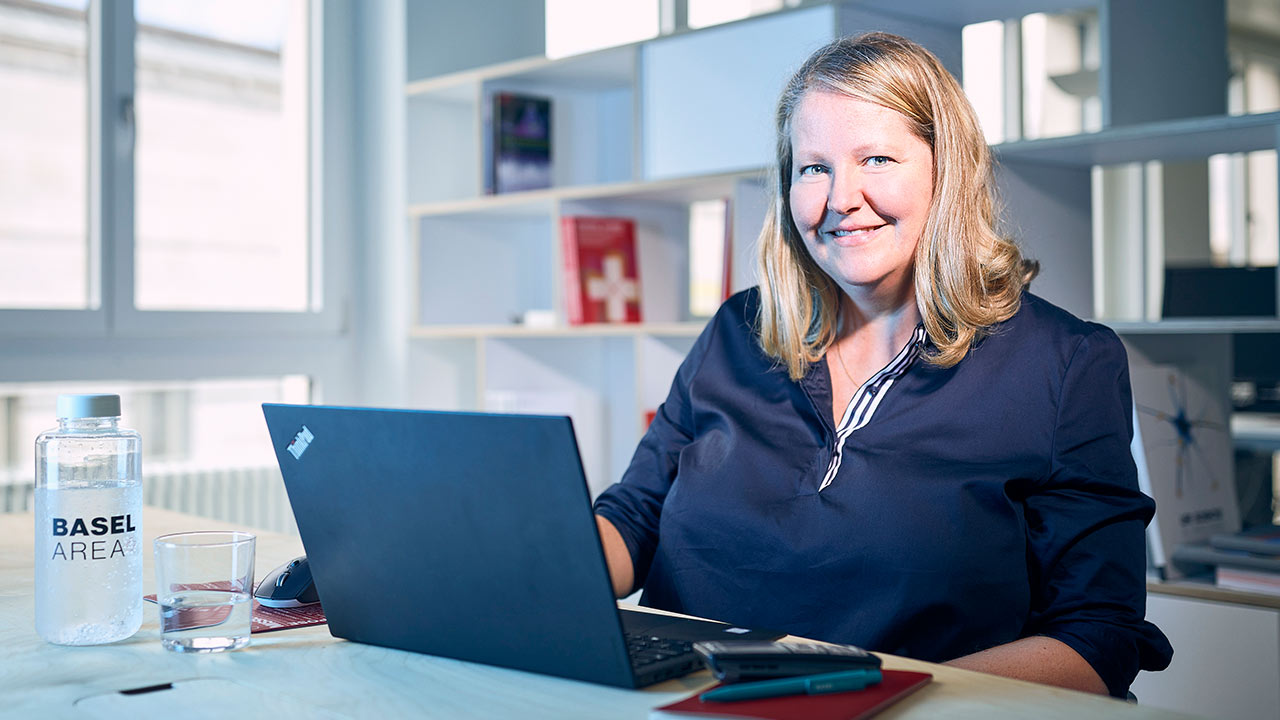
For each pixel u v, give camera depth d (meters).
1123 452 1.15
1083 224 2.21
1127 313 4.36
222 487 2.99
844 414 1.26
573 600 0.82
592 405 3.14
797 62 1.36
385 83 3.24
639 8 3.48
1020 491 1.17
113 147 2.87
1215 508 2.08
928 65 1.21
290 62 3.29
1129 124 2.04
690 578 1.26
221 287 3.26
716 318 1.46
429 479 0.86
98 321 2.84
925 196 1.20
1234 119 1.76
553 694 0.82
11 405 2.80
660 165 2.52
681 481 1.31
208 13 3.18
